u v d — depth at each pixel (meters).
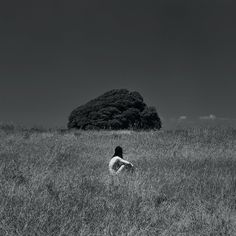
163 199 8.69
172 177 10.91
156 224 6.90
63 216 6.51
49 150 15.31
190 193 9.36
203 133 22.81
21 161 12.06
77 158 14.83
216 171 12.38
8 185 7.93
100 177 10.32
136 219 6.84
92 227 6.32
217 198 8.73
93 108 53.88
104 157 15.68
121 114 53.44
